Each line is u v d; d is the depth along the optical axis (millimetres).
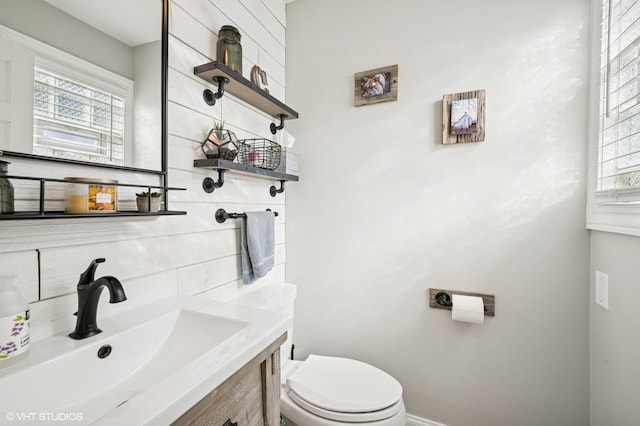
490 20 1365
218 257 1250
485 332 1382
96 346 695
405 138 1528
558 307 1266
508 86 1335
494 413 1368
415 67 1505
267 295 1411
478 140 1367
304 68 1759
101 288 728
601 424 1121
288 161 1572
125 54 878
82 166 775
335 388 1235
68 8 746
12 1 643
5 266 640
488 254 1376
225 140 1173
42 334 699
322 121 1713
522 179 1317
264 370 775
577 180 1236
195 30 1125
